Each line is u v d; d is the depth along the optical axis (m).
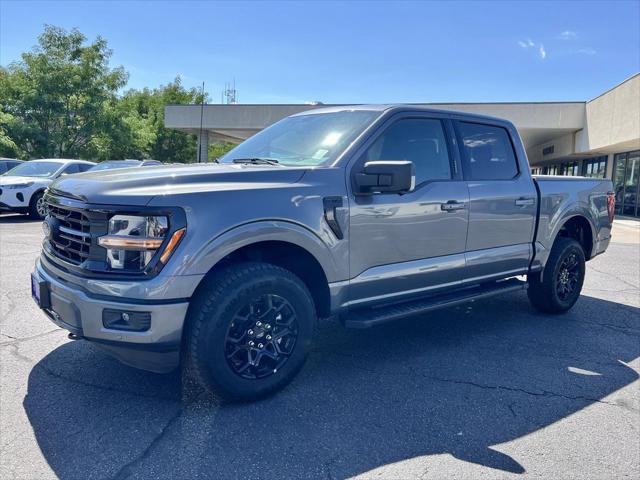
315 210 3.46
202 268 2.99
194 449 2.84
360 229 3.72
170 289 2.91
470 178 4.58
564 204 5.50
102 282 2.93
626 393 3.74
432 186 4.21
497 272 4.86
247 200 3.19
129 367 3.88
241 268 3.21
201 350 3.07
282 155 4.05
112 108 30.92
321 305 3.76
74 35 28.56
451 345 4.66
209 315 3.06
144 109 49.19
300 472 2.67
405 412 3.35
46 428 3.00
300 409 3.34
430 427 3.17
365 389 3.67
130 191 3.02
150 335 2.90
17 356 4.03
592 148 20.80
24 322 4.82
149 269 2.91
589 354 4.53
